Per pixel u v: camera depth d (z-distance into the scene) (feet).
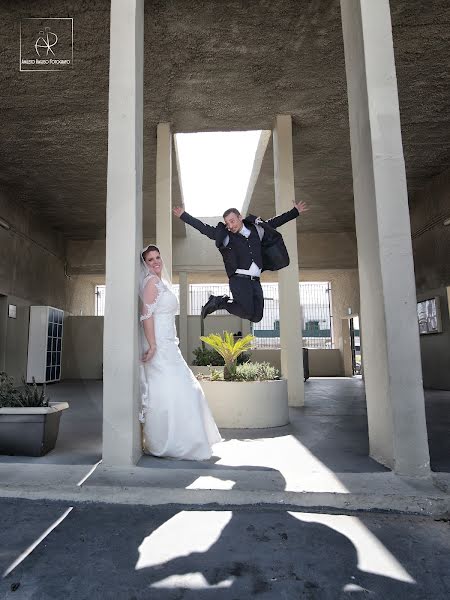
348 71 11.85
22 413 11.00
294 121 25.49
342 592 5.37
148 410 10.77
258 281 11.91
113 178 10.57
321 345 60.29
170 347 11.23
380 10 10.66
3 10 16.71
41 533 7.07
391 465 9.49
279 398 16.40
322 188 35.91
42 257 41.27
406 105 23.93
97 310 60.49
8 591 5.40
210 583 5.58
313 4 16.98
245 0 16.78
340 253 47.96
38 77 20.71
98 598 5.25
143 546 6.61
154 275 11.33
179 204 38.34
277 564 6.07
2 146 27.73
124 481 8.86
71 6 16.60
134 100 10.85
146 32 18.13
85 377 47.09
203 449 10.62
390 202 9.93
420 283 35.83
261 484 8.68
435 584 5.56
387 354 9.58
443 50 19.49
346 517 7.78
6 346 33.58
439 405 22.26
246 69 20.67
